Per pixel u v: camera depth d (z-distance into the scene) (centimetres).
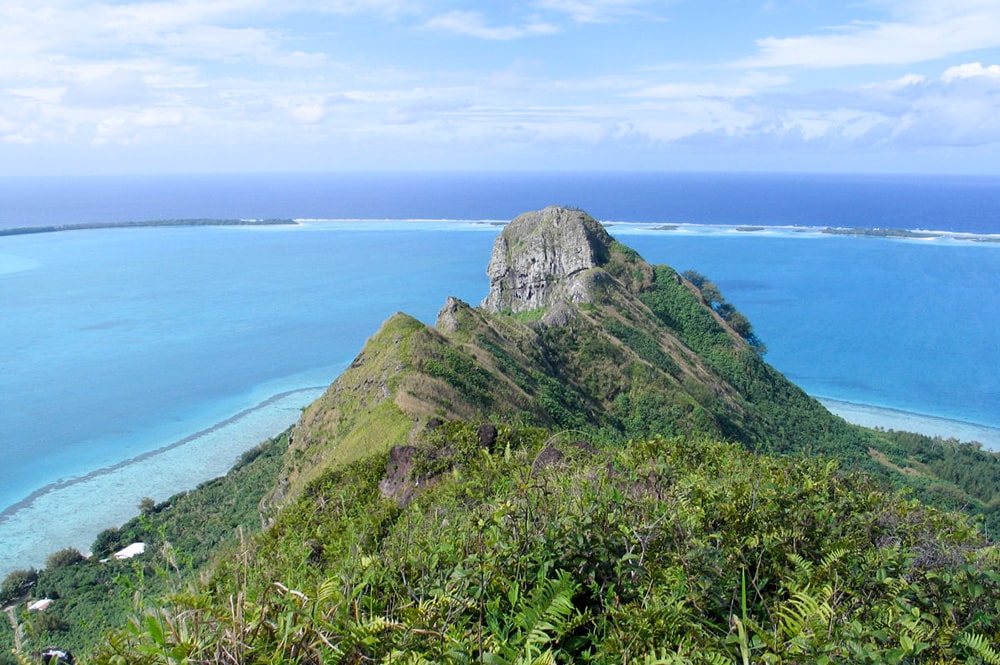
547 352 7275
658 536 705
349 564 661
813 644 494
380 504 1342
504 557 661
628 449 1355
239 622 495
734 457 1351
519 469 1112
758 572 696
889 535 831
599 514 724
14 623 531
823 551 738
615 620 580
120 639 500
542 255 10738
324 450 4581
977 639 554
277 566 745
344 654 489
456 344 5709
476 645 524
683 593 620
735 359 9150
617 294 9125
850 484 1116
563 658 575
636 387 7181
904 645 499
